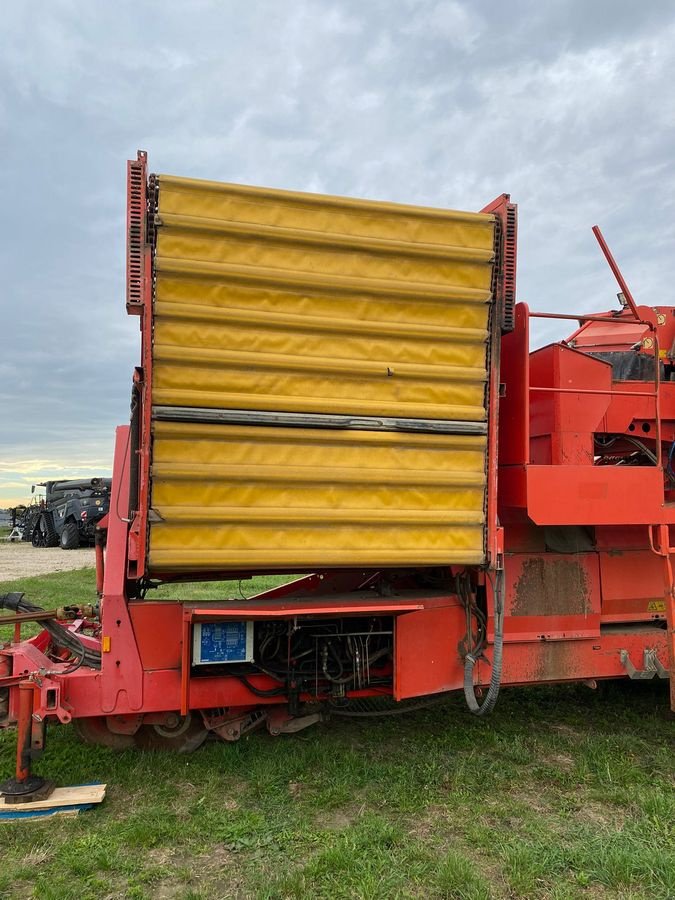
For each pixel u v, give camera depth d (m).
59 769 3.97
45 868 3.00
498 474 4.35
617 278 4.47
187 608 3.75
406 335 3.72
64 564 16.22
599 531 4.69
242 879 2.93
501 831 3.33
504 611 4.36
